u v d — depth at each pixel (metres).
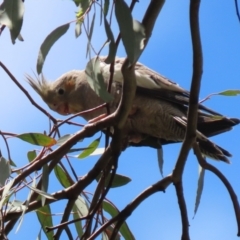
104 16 4.64
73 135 5.84
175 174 6.04
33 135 5.89
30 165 5.82
